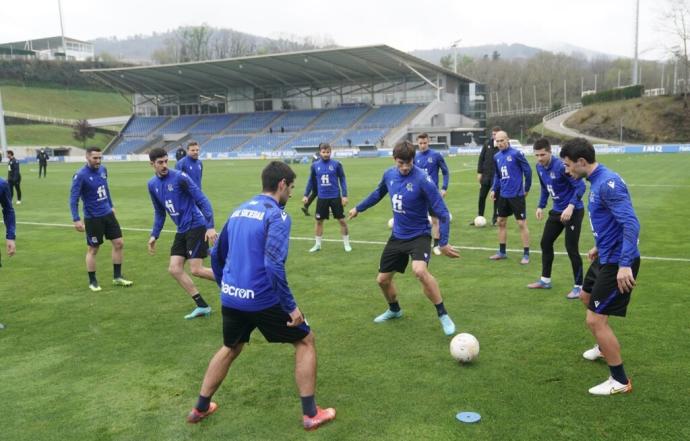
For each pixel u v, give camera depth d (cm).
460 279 740
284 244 352
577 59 11725
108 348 527
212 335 559
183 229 625
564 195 644
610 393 402
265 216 363
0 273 852
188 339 548
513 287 697
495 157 834
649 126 5762
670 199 1480
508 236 1052
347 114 5644
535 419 370
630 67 10119
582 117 6406
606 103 6531
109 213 750
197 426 378
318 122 5672
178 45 11331
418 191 537
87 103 8762
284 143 5494
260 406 403
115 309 655
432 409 388
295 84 6003
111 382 451
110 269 870
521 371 446
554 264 819
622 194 392
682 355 466
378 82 5669
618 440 342
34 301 695
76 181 724
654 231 1031
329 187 929
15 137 6681
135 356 506
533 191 1881
